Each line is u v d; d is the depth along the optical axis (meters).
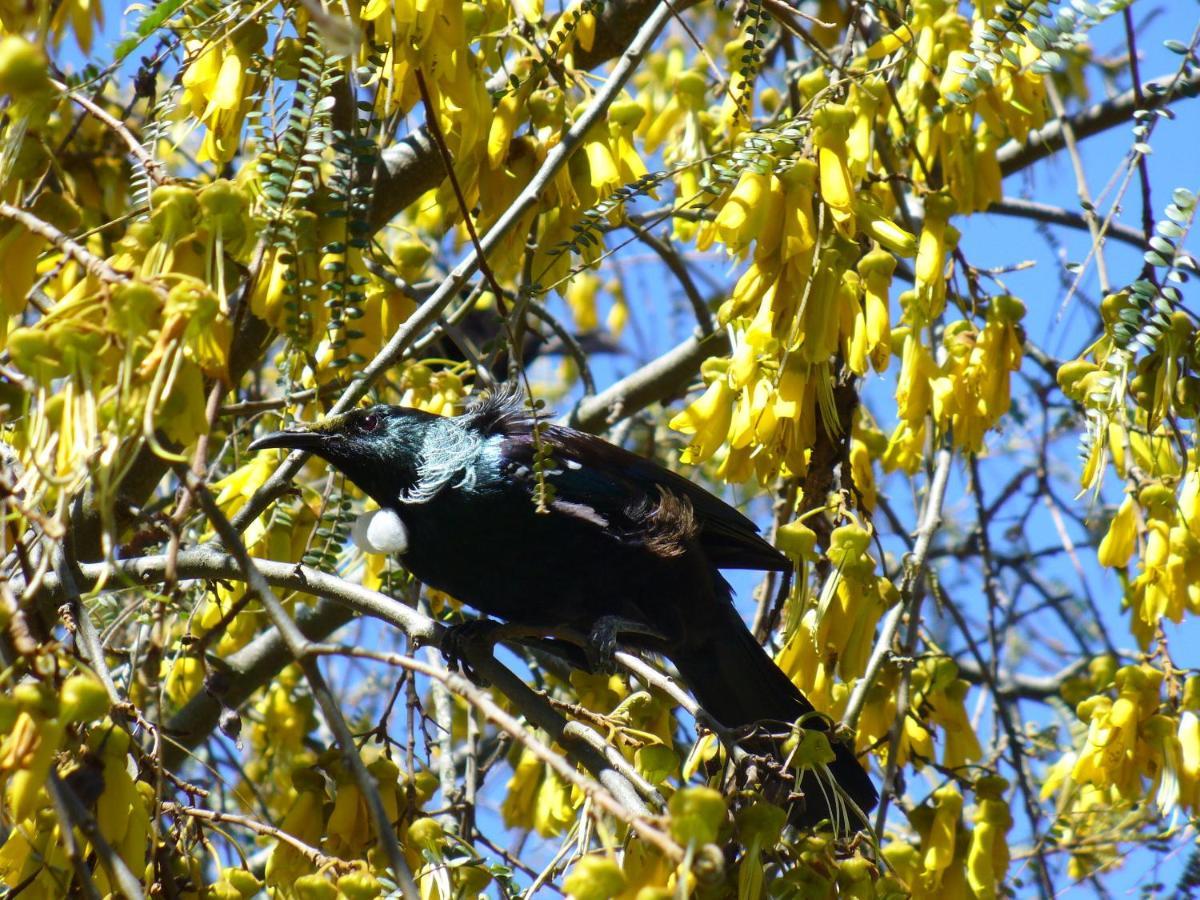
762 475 7.27
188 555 6.75
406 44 6.08
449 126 6.79
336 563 7.26
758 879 5.22
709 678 8.41
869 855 5.91
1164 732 7.18
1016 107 7.59
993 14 7.66
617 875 4.01
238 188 4.80
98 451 4.16
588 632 8.45
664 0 6.93
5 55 4.46
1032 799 9.12
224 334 4.58
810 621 7.34
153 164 5.01
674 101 9.51
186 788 5.82
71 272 6.13
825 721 7.12
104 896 5.02
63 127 8.38
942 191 7.60
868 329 6.86
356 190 6.38
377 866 5.94
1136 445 7.49
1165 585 7.20
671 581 8.12
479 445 8.09
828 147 6.55
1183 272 6.72
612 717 6.06
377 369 6.73
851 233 6.65
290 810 6.40
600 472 8.13
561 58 7.44
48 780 4.61
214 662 6.70
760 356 6.77
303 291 5.93
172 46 6.54
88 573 6.70
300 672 9.70
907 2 8.66
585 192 7.27
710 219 8.66
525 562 8.12
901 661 7.61
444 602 9.12
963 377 7.45
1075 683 10.02
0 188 4.90
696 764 6.54
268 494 7.19
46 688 4.38
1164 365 6.79
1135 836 8.68
